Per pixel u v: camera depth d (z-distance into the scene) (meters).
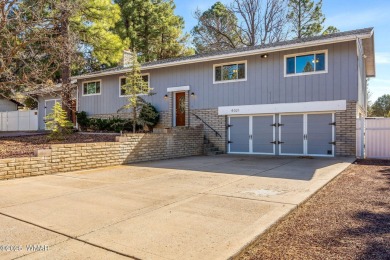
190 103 16.23
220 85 15.31
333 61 12.52
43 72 12.42
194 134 14.16
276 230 3.99
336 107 12.35
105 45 17.75
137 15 32.12
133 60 15.16
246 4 32.41
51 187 6.48
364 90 17.33
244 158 12.41
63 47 12.27
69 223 4.09
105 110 19.45
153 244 3.37
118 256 3.08
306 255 3.23
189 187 6.44
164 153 12.34
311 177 7.52
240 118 14.84
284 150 13.69
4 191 6.09
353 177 7.76
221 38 34.12
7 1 10.09
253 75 14.40
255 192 5.89
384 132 11.73
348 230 3.95
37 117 24.03
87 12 16.55
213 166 9.84
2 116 25.64
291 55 13.46
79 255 3.11
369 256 3.19
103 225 4.00
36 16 10.83
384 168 9.23
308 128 13.14
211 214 4.46
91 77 19.94
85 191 6.08
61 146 8.66
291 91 13.43
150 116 16.56
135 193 5.89
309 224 4.20
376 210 4.81
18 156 8.95
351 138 12.16
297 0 31.12
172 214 4.48
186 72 16.42
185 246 3.30
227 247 3.26
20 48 10.94
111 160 10.12
